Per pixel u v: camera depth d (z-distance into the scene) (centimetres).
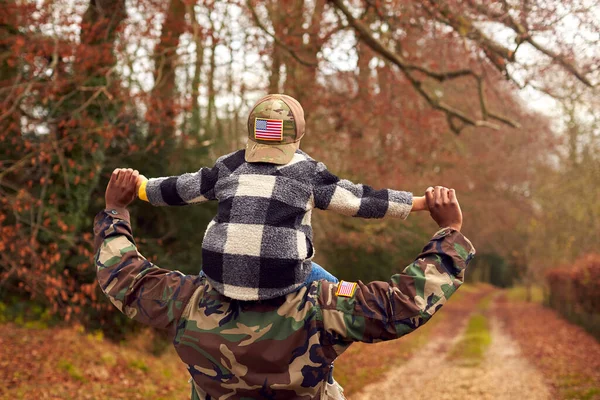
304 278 192
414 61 1230
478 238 3850
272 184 192
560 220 2502
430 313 186
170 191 212
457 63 1231
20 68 902
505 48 942
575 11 794
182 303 199
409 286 188
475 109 1658
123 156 1167
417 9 1058
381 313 185
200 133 1467
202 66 1303
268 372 186
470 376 1196
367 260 1992
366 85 1305
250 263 184
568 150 1980
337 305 189
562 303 2509
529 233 3030
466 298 4147
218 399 191
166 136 1195
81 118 956
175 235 1284
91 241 960
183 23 1070
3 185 980
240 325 188
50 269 1019
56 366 826
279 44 1108
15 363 809
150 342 1167
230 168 203
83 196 1076
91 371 851
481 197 2589
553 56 886
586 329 1830
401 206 200
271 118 198
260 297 185
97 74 923
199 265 1293
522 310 3119
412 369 1314
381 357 1444
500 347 1725
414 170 1526
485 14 911
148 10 1016
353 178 1473
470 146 2167
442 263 191
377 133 1484
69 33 889
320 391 195
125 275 206
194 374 193
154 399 802
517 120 1528
